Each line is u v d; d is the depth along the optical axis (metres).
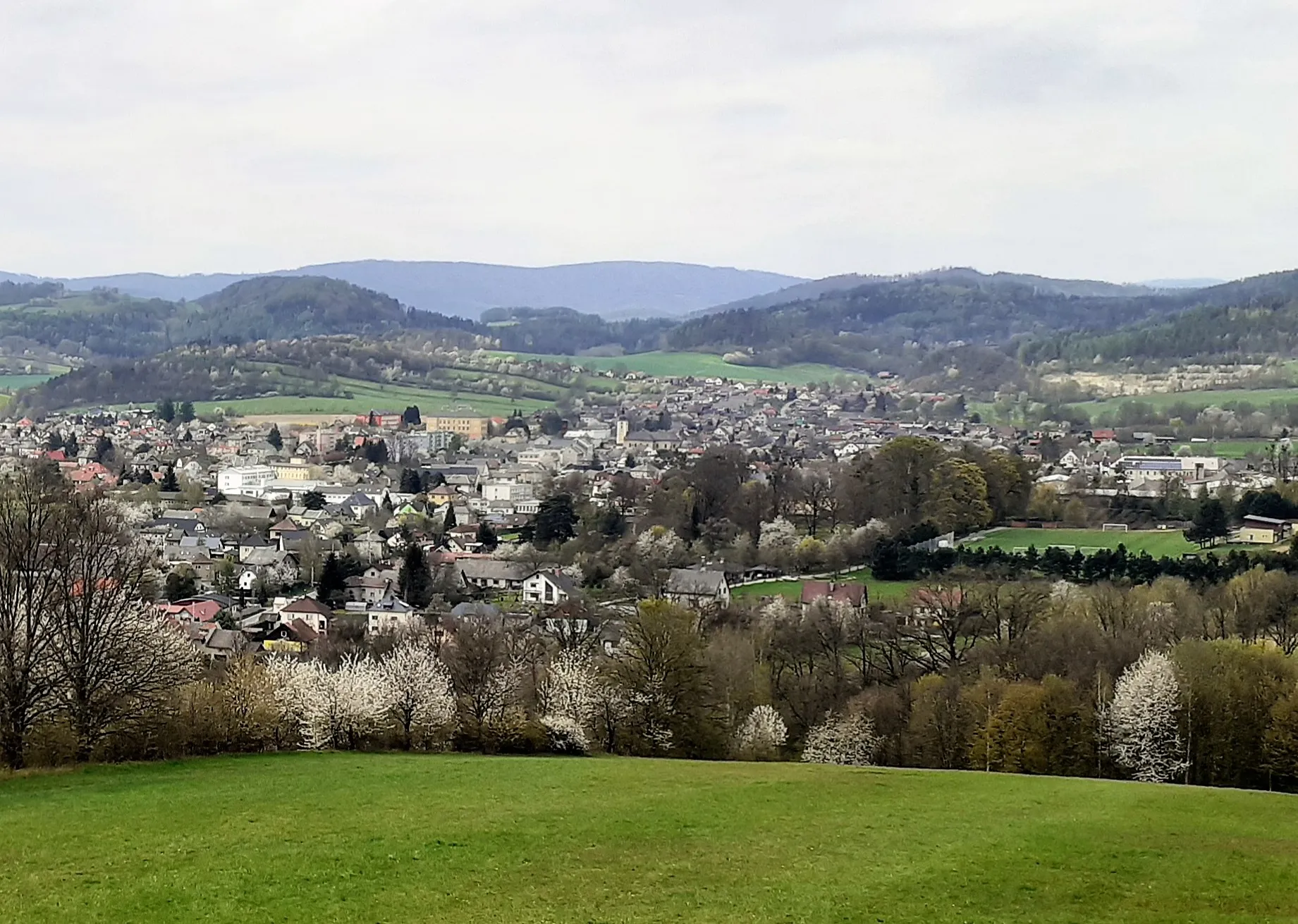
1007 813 62.50
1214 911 45.84
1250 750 93.00
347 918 43.12
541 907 44.84
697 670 103.19
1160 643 121.88
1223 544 193.00
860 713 110.31
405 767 76.12
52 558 85.00
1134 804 65.75
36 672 76.75
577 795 65.50
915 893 47.59
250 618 177.50
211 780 69.44
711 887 47.78
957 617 145.00
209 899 44.72
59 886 46.00
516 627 159.88
